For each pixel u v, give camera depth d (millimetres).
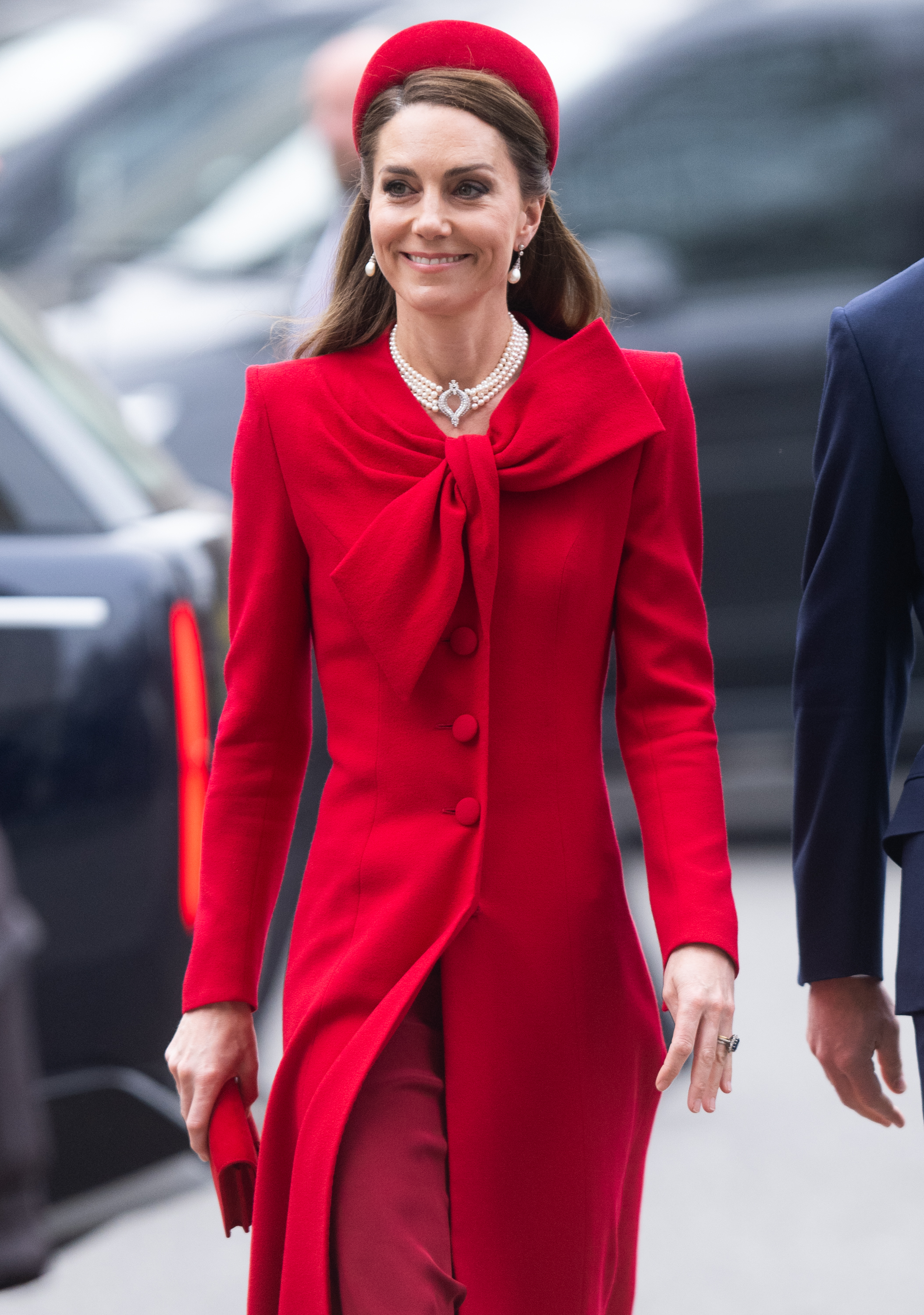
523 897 9000
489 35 9070
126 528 14492
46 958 13672
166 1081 13953
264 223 28062
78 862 13812
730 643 26594
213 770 9531
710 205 27531
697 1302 14188
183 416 25172
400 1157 8672
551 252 9727
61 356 16406
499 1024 8945
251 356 25656
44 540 14250
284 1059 9094
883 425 8945
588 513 9102
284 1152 9117
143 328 26172
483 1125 8922
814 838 9484
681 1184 16406
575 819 9094
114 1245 15297
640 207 27688
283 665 9477
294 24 31891
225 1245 15258
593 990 9070
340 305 9656
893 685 9484
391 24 31812
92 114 31688
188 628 14148
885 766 9516
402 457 9086
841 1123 17641
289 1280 8641
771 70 27875
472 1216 8914
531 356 9469
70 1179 13703
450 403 9352
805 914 9570
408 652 8922
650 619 9250
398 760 9078
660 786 9188
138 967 13828
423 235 8906
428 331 9266
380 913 9023
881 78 27594
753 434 26656
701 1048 8773
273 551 9375
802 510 26484
